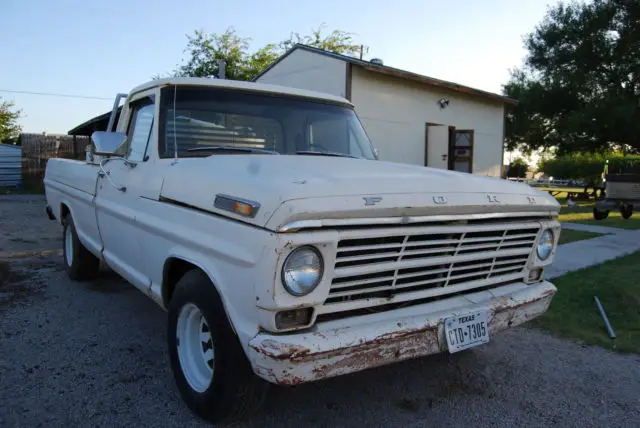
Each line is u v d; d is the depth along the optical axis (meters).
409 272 2.69
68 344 3.99
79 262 5.55
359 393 3.33
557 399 3.31
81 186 5.04
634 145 24.25
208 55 28.48
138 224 3.49
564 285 5.83
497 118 16.53
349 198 2.41
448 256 2.81
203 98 3.73
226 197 2.59
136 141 3.92
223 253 2.48
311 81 12.88
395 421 2.98
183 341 3.03
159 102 3.63
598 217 13.85
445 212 2.72
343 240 2.38
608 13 23.20
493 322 2.98
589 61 24.19
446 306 2.85
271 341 2.27
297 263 2.28
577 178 39.09
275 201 2.30
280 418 2.97
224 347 2.58
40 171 22.86
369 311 2.64
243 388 2.59
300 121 4.05
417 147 13.91
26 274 6.13
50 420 2.88
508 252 3.14
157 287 3.32
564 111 25.14
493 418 3.05
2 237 8.70
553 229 3.43
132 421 2.89
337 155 3.93
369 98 12.52
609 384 3.54
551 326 4.63
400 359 2.59
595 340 4.30
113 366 3.61
